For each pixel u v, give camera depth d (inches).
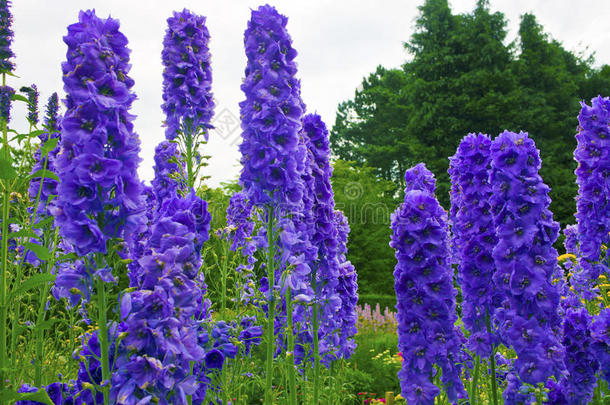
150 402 87.7
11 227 156.6
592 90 1310.3
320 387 227.6
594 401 213.9
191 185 221.0
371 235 881.5
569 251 329.4
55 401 112.5
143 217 97.5
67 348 180.7
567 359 182.5
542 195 157.2
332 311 211.3
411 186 210.7
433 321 171.2
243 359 221.0
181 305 93.0
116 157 95.3
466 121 1137.4
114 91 94.3
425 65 1222.3
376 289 880.3
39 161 151.9
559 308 175.9
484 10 1262.3
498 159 161.9
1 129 115.6
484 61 1167.0
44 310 144.8
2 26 115.4
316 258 200.2
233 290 279.1
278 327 214.5
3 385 105.9
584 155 239.1
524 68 1162.0
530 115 1085.1
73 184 90.4
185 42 230.4
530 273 156.9
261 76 166.9
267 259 176.4
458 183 192.4
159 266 92.4
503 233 160.1
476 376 185.9
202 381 135.0
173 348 87.5
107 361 92.0
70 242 89.4
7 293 110.0
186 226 99.4
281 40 168.1
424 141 1195.3
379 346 406.0
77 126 91.4
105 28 97.7
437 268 169.6
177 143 235.3
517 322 158.6
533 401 169.0
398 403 255.1
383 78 1611.7
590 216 238.7
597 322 180.4
